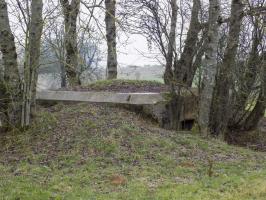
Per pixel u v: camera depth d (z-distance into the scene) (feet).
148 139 26.03
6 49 26.84
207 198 17.43
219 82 32.71
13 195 17.42
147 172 20.97
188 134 29.76
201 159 24.06
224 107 32.78
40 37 26.68
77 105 32.48
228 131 36.63
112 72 46.01
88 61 46.62
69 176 20.13
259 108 37.35
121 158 23.07
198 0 31.99
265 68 34.86
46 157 23.17
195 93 33.83
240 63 34.94
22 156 23.52
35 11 26.14
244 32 34.53
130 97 31.81
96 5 30.60
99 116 29.17
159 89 36.19
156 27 30.73
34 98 27.94
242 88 35.68
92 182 19.38
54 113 30.63
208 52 30.48
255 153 27.53
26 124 27.12
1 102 27.27
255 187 18.90
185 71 32.07
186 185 19.04
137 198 17.26
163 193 17.88
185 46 32.09
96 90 36.65
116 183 19.16
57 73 50.03
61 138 25.72
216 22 29.99
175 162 22.97
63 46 36.35
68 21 33.96
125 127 27.09
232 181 19.92
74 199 17.06
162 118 31.71
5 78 27.02
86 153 23.66
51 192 17.88
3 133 27.14
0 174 20.42
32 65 26.84
